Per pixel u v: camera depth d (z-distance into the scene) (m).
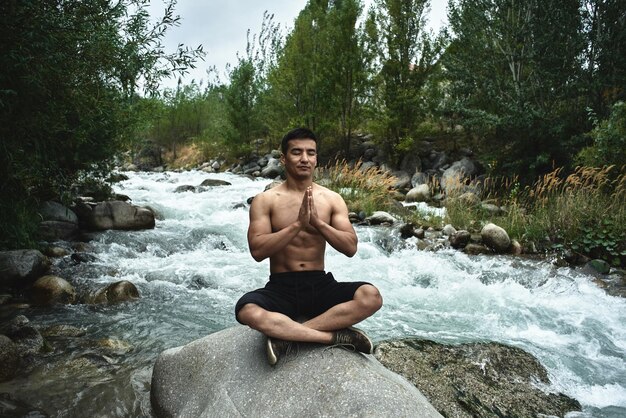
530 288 6.50
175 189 13.67
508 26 13.00
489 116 12.61
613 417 3.40
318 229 2.67
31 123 5.48
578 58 12.65
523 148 13.05
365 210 10.77
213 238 8.27
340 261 7.30
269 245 2.66
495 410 3.33
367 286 2.68
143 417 3.01
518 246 8.35
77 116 6.50
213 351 2.92
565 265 7.73
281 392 2.47
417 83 16.33
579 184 9.98
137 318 4.98
